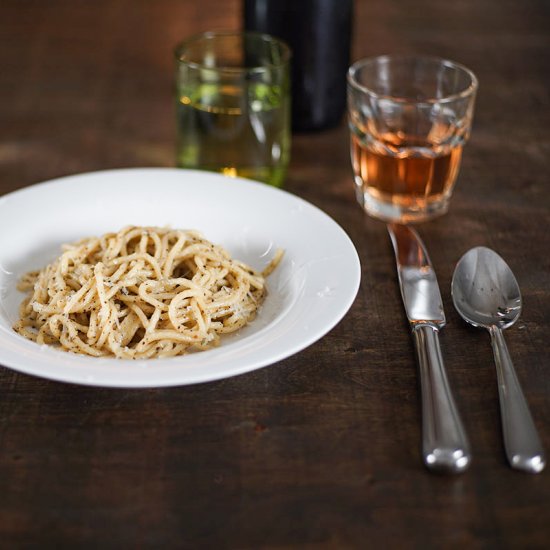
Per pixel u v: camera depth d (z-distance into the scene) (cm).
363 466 69
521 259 85
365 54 115
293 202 84
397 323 79
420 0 132
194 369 69
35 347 71
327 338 77
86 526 66
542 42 120
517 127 103
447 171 89
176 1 128
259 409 72
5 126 101
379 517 66
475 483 68
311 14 95
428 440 68
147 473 68
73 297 76
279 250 82
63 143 99
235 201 85
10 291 80
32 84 109
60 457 69
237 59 95
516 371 75
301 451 69
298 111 100
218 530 65
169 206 86
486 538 65
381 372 75
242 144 90
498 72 113
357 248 86
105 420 71
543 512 66
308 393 73
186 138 91
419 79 93
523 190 94
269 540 65
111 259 79
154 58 115
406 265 83
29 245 83
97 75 111
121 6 127
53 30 120
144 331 77
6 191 92
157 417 71
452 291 80
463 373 74
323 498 67
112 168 96
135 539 65
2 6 126
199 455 69
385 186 89
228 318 78
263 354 70
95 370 68
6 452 69
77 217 85
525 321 79
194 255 80
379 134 88
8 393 73
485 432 70
